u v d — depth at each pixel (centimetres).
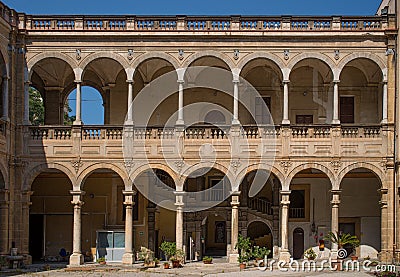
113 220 4156
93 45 3684
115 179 4175
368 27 3678
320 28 3672
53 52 3678
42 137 3647
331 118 4056
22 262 3559
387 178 3591
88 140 3644
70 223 4191
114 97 4166
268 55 3669
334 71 3653
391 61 3628
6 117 3506
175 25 3697
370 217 4069
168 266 3462
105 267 3450
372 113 4047
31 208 4188
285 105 3647
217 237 4756
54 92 4219
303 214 4097
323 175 4062
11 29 3572
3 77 3519
